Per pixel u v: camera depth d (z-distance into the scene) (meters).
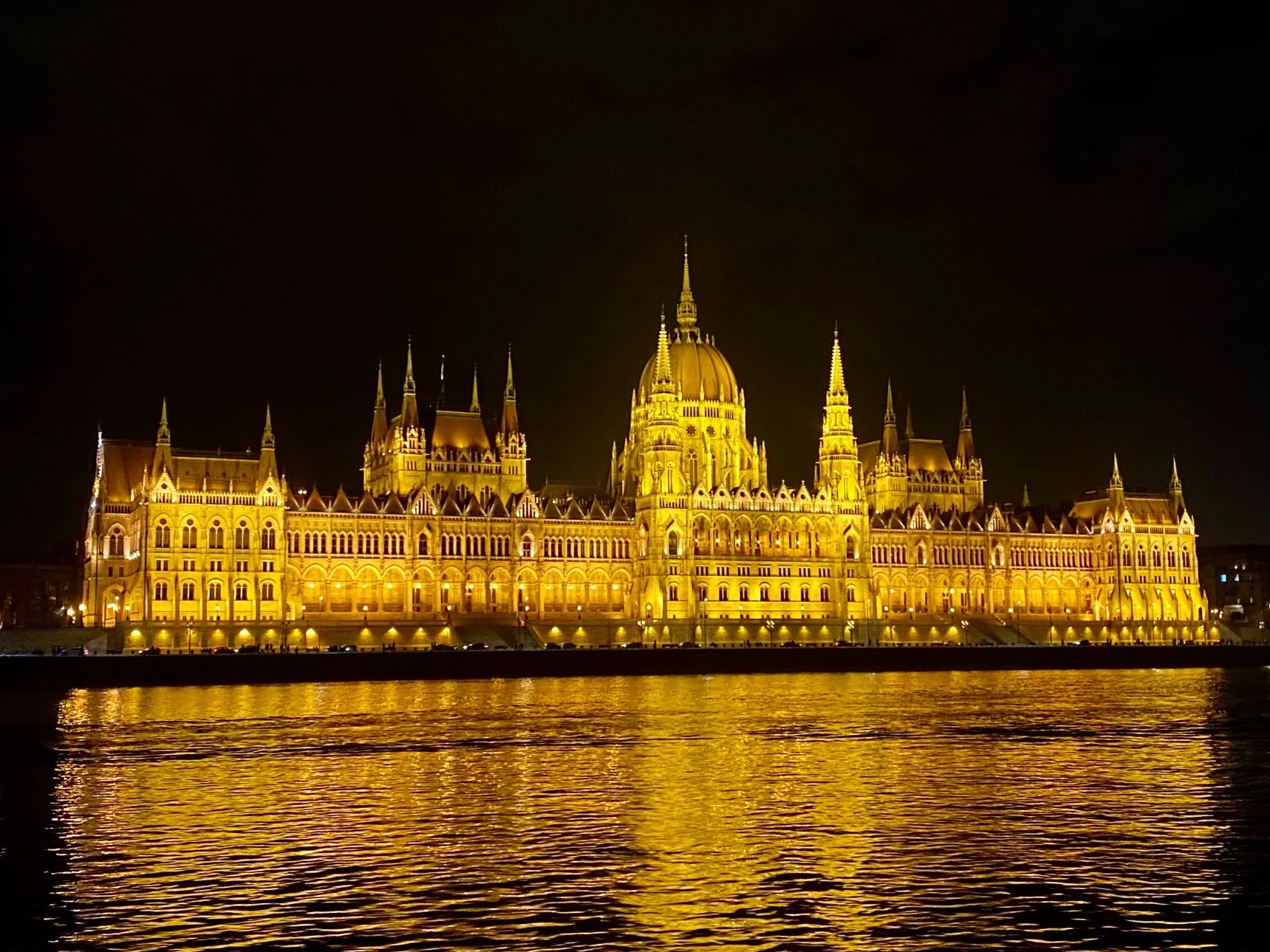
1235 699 146.50
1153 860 59.94
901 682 178.88
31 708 134.00
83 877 56.56
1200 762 91.38
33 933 48.84
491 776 84.06
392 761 91.19
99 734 108.69
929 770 87.19
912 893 54.16
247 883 55.53
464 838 64.31
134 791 78.69
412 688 163.62
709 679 184.25
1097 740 104.62
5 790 79.12
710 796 76.19
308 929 49.16
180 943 47.69
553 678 187.12
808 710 129.75
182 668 168.62
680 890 54.50
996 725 115.69
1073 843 63.12
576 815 70.06
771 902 52.81
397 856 60.34
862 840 63.91
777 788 79.12
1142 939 48.41
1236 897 53.66
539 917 50.69
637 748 98.38
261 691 157.88
